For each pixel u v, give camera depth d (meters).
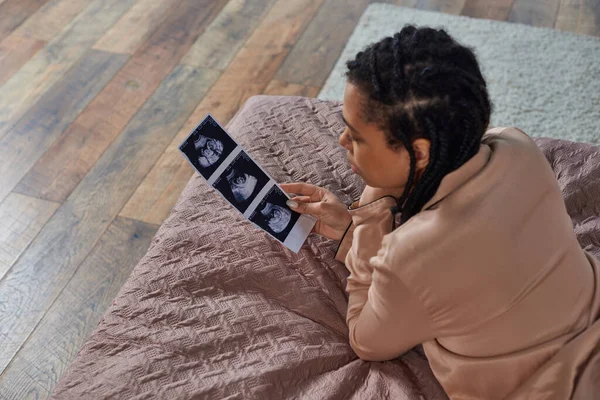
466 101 0.77
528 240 0.82
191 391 1.08
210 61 2.44
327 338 1.19
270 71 2.39
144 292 1.23
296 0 2.71
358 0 2.69
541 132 2.11
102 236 1.88
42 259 1.82
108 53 2.48
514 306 0.84
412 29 0.80
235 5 2.69
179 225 1.35
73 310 1.71
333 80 2.33
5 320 1.68
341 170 1.46
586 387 0.87
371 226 1.07
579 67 2.33
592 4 2.61
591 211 1.34
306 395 1.09
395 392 1.08
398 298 0.86
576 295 0.89
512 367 0.90
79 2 2.72
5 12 2.68
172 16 2.64
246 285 1.25
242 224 1.34
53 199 1.98
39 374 1.57
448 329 0.88
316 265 1.29
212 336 1.16
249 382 1.09
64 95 2.32
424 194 0.86
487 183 0.81
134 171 2.06
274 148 1.52
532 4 2.62
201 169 1.20
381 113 0.80
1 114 2.25
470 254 0.79
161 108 2.26
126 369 1.11
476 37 2.46
